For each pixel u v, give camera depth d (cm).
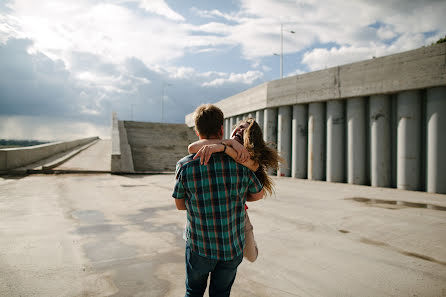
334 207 741
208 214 156
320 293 283
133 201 742
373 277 323
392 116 1313
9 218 537
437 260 378
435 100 1136
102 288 279
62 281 290
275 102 1806
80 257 357
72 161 1606
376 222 584
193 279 168
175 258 361
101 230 478
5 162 1258
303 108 1681
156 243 418
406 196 980
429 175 1138
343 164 1475
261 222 564
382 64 1287
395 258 383
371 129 1345
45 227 484
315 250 409
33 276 299
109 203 709
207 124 172
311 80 1584
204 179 155
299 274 327
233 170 159
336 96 1455
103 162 1642
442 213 683
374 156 1324
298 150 1678
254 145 182
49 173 1301
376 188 1243
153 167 2334
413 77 1185
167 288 282
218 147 155
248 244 194
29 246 390
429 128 1153
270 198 870
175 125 3394
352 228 534
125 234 459
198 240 159
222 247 156
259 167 193
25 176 1203
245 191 169
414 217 635
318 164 1567
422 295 283
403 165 1215
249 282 303
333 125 1488
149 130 3139
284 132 1778
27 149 1448
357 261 371
